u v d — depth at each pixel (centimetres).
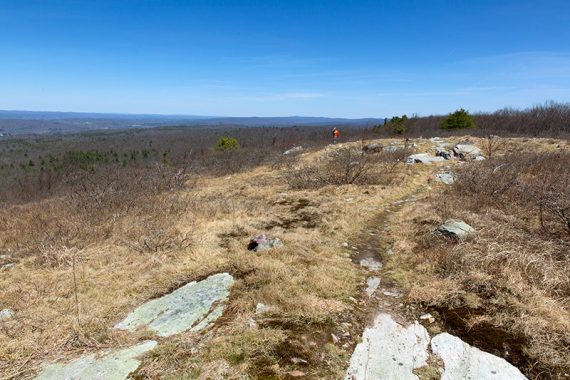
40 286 478
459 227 590
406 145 1686
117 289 471
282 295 424
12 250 644
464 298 422
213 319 394
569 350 328
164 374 307
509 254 484
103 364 321
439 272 491
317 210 813
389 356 337
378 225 738
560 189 702
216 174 1753
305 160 1769
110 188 947
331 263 532
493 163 1142
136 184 1083
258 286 459
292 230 693
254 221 753
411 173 1205
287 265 513
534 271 449
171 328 380
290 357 329
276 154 2234
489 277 447
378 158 1458
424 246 579
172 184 1185
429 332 373
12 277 514
